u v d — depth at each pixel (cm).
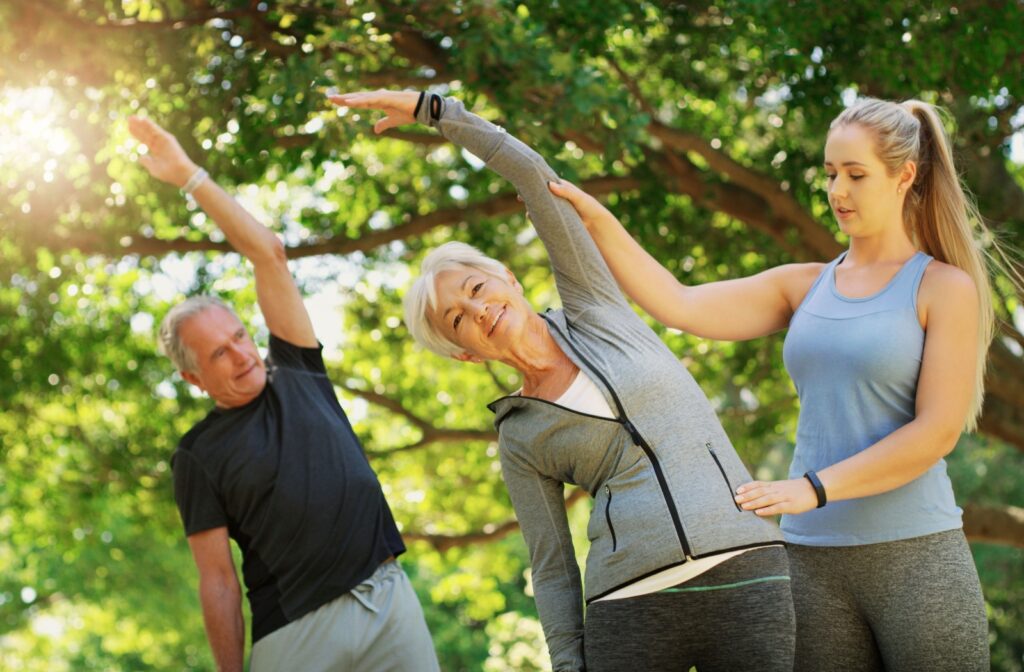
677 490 267
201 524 312
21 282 859
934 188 291
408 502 1127
